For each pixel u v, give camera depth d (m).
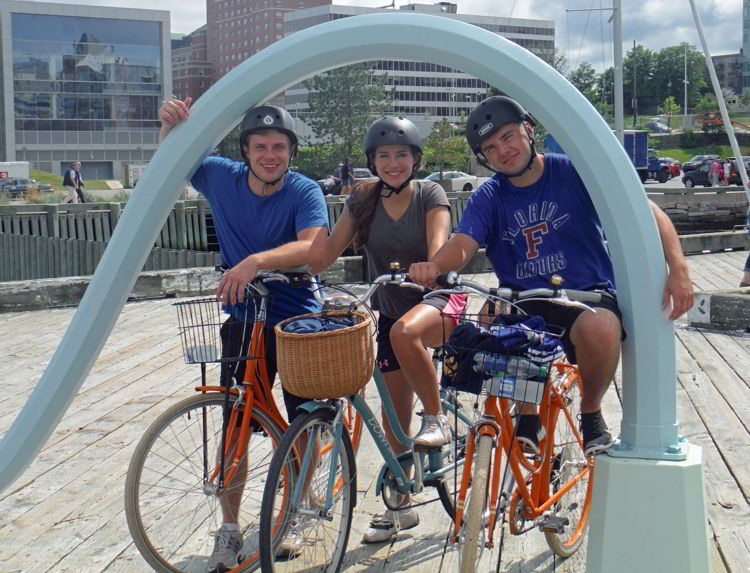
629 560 2.65
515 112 2.90
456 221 18.02
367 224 3.38
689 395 5.60
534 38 123.38
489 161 2.96
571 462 3.27
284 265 3.02
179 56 165.62
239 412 3.11
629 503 2.65
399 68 116.50
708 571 2.67
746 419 5.03
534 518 2.95
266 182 3.15
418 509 3.82
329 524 3.18
